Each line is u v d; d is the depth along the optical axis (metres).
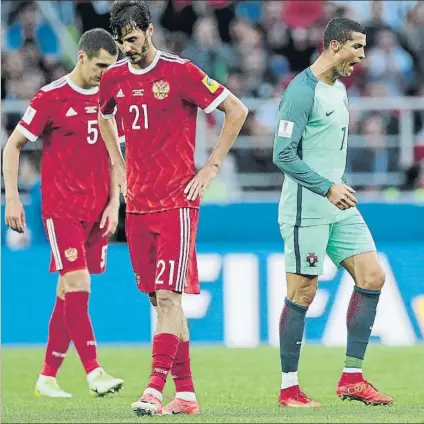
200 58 58.09
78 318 28.28
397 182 52.78
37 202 47.66
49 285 44.03
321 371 34.91
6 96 57.84
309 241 24.09
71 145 28.27
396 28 60.16
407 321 43.19
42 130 28.12
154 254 23.17
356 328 24.56
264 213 47.25
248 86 57.62
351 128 53.91
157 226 22.56
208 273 43.38
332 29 23.66
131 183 22.92
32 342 43.72
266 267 43.47
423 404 25.08
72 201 28.34
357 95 58.28
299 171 23.34
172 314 22.16
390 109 53.31
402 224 47.22
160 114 22.47
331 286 42.94
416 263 43.66
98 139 28.42
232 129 22.75
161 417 21.03
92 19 60.12
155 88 22.42
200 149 51.31
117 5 21.94
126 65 22.84
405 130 52.62
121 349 41.81
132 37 21.86
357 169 53.03
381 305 43.25
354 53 23.58
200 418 20.62
